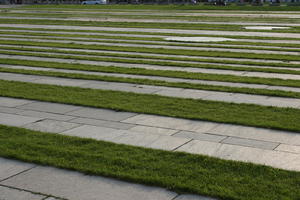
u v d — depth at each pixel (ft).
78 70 57.31
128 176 23.00
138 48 77.41
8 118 35.04
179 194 21.20
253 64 60.03
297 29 110.63
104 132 31.04
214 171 23.59
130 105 38.27
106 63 62.64
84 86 47.37
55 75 53.62
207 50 74.23
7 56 70.90
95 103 39.06
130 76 52.54
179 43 84.38
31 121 34.09
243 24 128.88
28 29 119.85
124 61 63.87
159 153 26.43
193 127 31.99
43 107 38.42
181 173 23.39
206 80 49.73
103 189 21.97
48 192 21.77
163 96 41.81
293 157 25.86
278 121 32.89
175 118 34.37
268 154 26.37
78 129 31.86
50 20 155.84
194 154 26.13
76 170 24.26
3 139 29.45
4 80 51.01
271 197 20.51
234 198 20.47
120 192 21.58
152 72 54.49
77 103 39.19
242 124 32.42
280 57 65.21
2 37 100.07
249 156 26.04
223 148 27.48
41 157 26.03
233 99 40.60
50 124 33.22
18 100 41.22
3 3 393.70
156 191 21.59
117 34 102.53
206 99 40.63
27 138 29.60
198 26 122.83
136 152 26.66
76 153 26.53
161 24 131.03
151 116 35.04
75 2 389.19
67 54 72.18
